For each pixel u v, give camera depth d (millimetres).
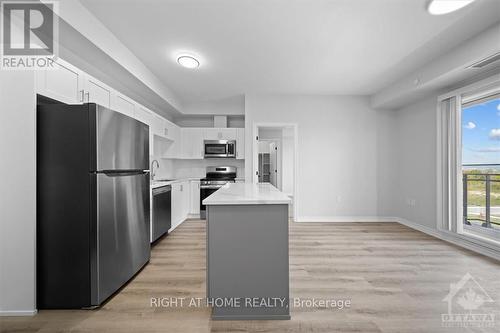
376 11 2270
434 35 2674
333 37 2734
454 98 3455
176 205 4523
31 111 1832
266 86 4461
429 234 4000
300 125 5008
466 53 2783
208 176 5855
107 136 2031
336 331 1615
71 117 1895
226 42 2846
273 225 1782
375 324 1680
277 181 8414
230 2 2148
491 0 2084
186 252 3176
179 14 2316
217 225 1779
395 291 2123
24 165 1832
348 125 5012
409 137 4602
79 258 1877
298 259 2875
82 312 1845
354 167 5020
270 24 2482
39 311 1855
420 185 4285
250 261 1779
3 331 1627
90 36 2283
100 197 1928
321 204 5023
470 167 3635
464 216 3752
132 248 2387
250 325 1689
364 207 5008
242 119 6008
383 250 3193
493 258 2898
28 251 1821
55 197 1881
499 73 2816
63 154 1886
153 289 2195
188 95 4984
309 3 2166
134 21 2420
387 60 3348
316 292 2107
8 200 1815
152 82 3754
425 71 3473
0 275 1807
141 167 2609
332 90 4703
